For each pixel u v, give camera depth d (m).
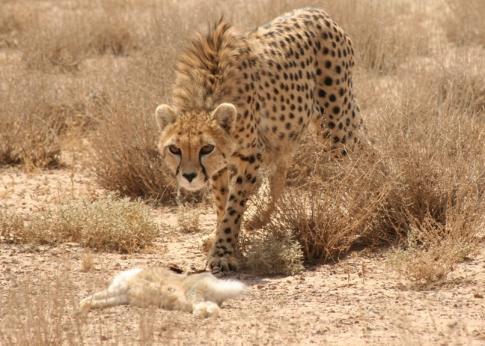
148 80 18.17
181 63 11.50
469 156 12.80
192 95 11.13
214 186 11.87
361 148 13.07
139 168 14.88
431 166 12.19
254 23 24.38
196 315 9.20
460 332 8.70
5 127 17.16
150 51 20.84
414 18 24.97
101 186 15.31
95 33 25.70
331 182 12.22
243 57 11.63
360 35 22.28
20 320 8.78
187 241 12.64
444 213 12.08
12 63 22.61
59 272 10.90
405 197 12.08
